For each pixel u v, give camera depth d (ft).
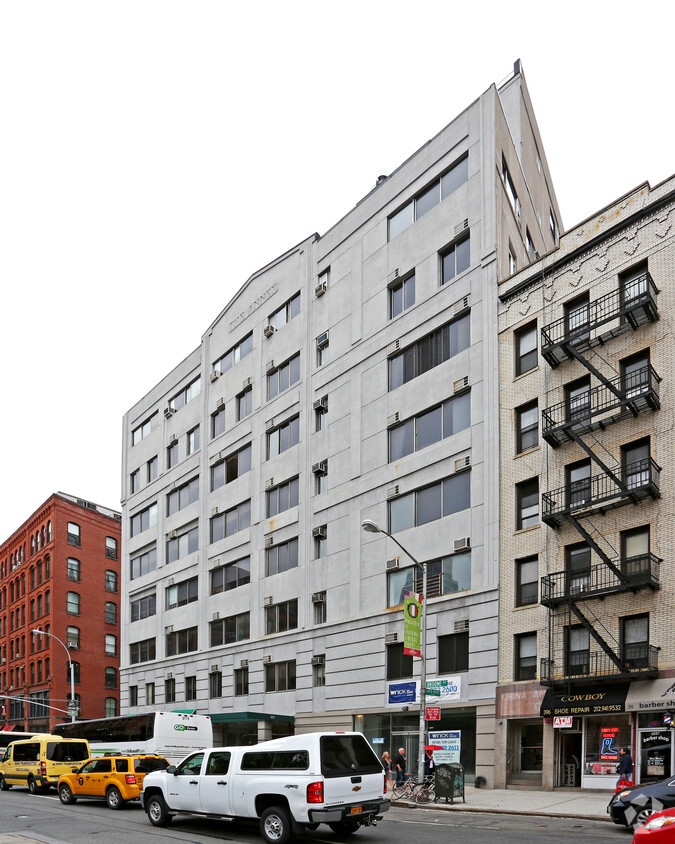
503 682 101.40
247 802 58.49
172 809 65.05
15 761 108.37
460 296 118.62
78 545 256.52
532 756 97.30
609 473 91.56
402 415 125.39
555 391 103.09
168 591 189.67
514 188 131.95
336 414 139.74
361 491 130.82
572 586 95.96
